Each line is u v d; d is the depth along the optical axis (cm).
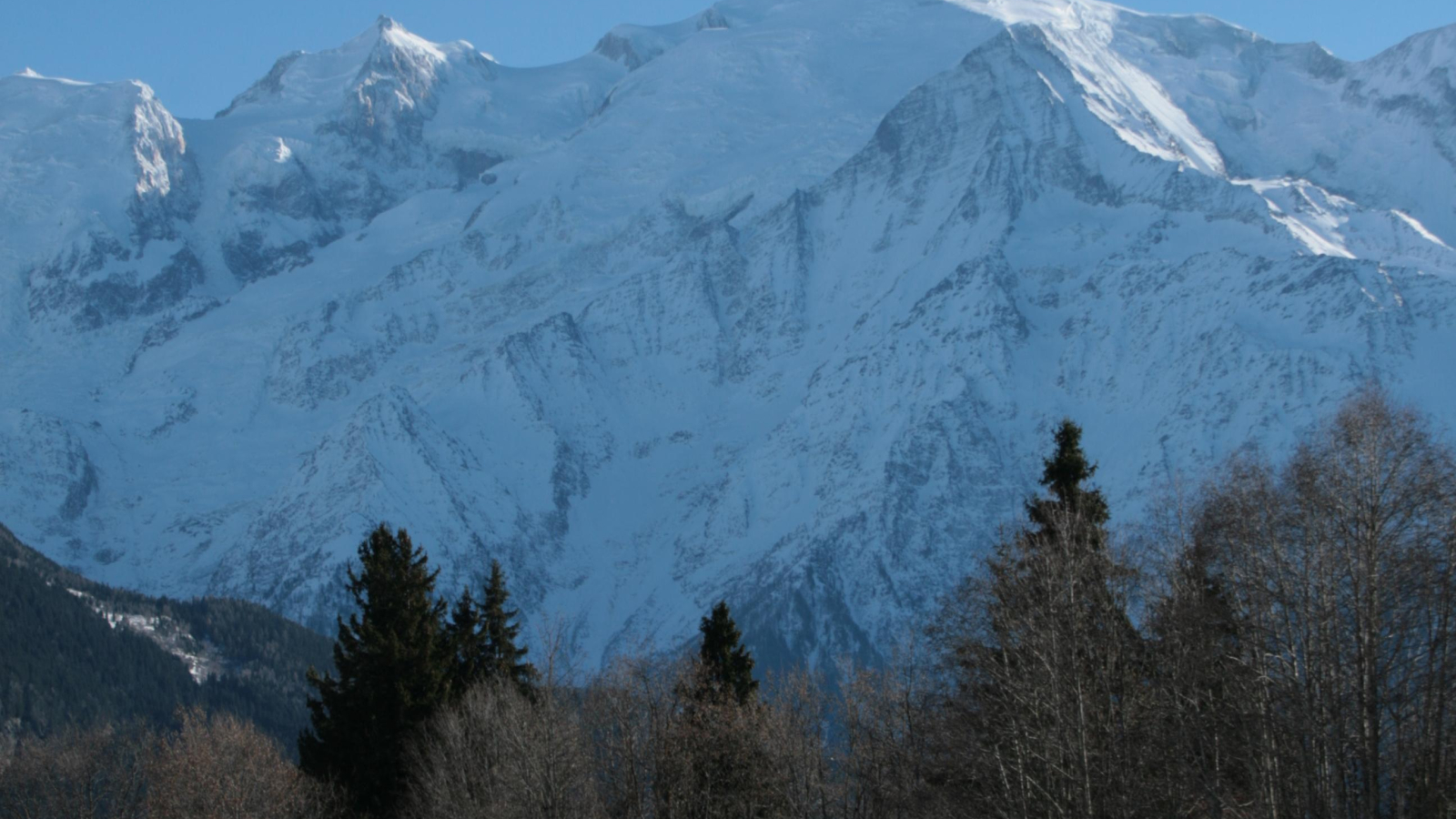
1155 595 8100
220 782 10806
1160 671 7731
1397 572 7156
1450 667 6888
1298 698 7138
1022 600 7994
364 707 10831
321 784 10738
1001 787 8088
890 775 9638
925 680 10250
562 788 9719
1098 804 7400
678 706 11100
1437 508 7325
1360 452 7562
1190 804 7344
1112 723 7525
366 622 11056
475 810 9412
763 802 10100
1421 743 6819
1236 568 7844
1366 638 6988
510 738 9962
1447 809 6544
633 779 10162
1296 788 7256
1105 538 8738
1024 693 7669
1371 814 6788
